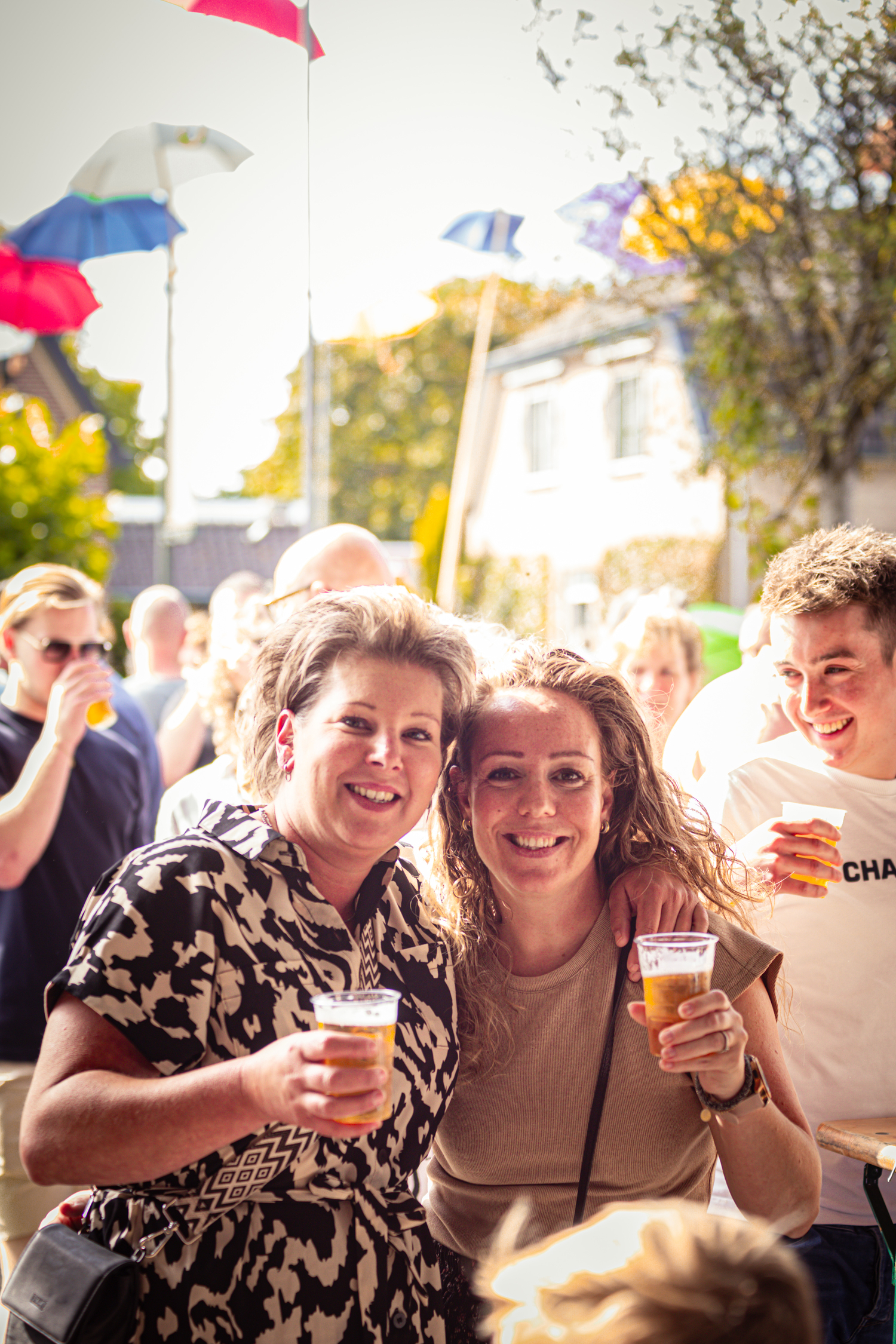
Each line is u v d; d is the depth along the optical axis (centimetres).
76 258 895
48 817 349
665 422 1786
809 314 846
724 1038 160
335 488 3147
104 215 874
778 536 989
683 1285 88
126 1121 140
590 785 189
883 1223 208
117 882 161
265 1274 153
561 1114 188
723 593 1775
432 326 2875
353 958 170
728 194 739
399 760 168
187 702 499
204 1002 154
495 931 200
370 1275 160
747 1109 170
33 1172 144
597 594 2053
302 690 174
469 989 194
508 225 1013
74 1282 150
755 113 607
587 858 189
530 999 192
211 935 157
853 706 244
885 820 247
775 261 822
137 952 152
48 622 374
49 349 2680
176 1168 141
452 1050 184
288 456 3284
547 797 185
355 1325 157
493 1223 191
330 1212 160
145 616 643
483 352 1600
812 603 243
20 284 922
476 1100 192
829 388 866
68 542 1372
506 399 2352
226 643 376
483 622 219
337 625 173
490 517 2412
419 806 173
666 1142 187
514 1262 99
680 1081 187
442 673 177
